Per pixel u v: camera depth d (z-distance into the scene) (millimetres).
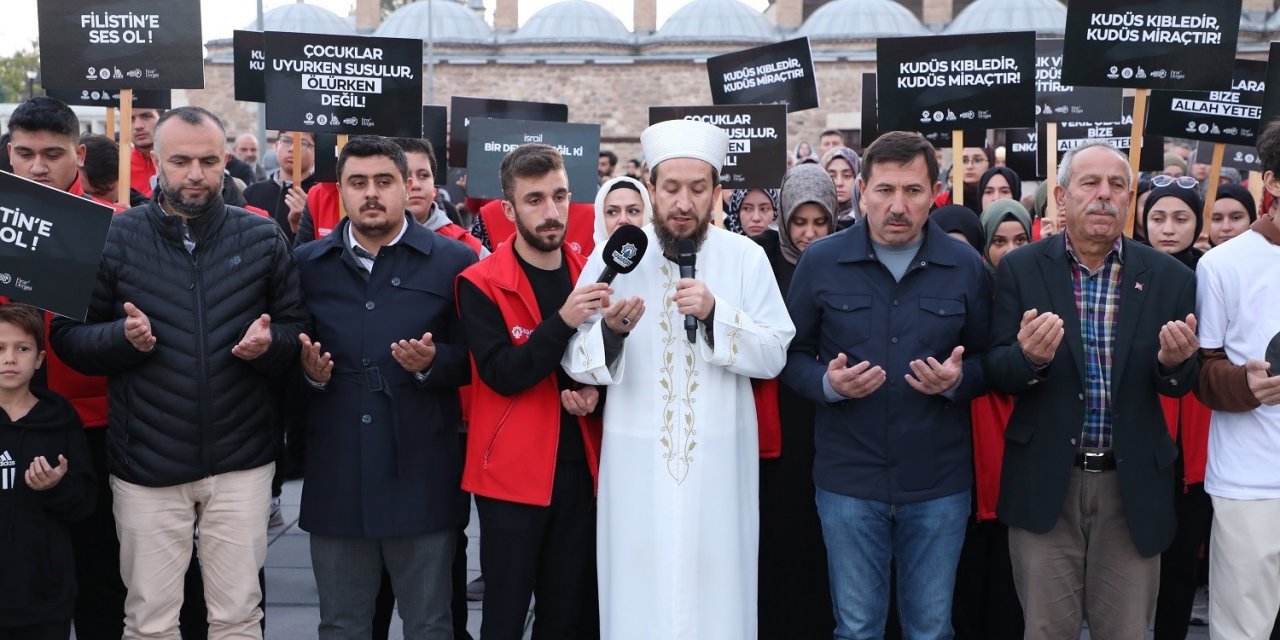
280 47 5770
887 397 4125
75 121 4773
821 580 4887
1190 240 5664
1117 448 3979
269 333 4066
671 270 4102
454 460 4379
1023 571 4145
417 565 4344
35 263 3980
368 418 4250
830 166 7980
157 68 5582
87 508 4316
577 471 4266
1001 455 4734
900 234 4121
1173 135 6574
